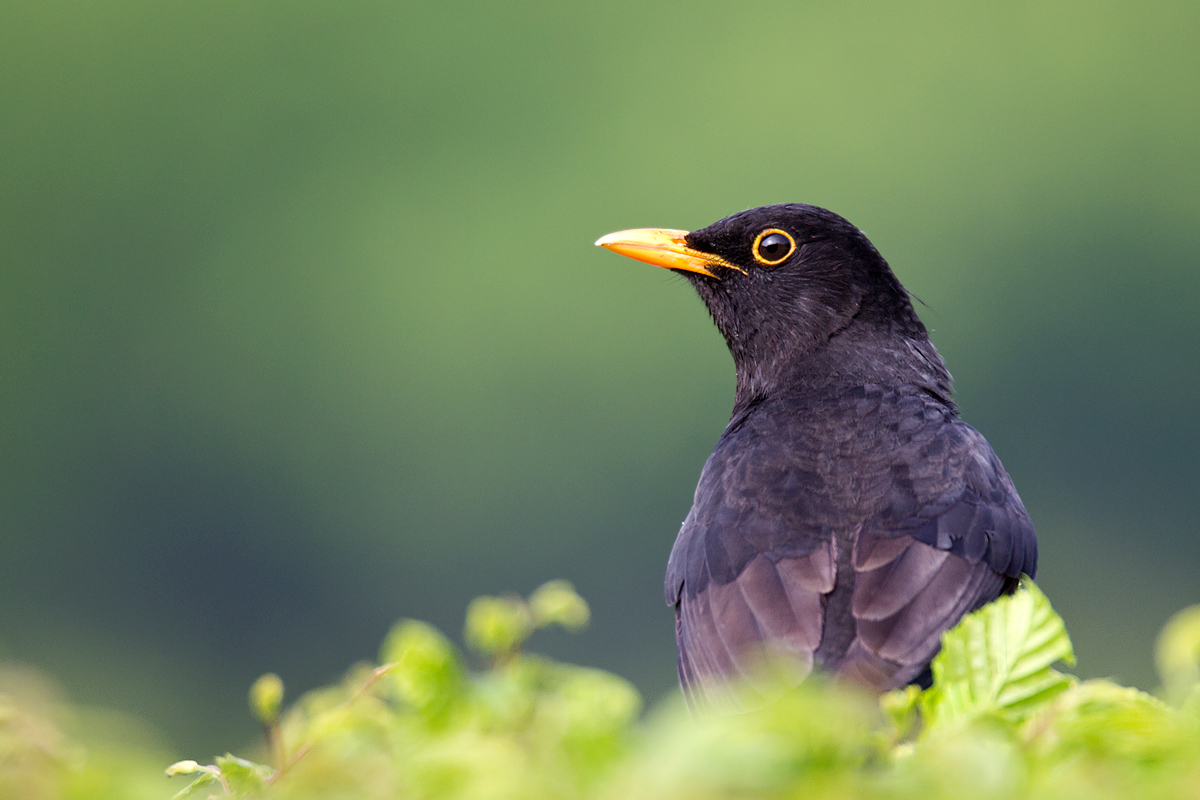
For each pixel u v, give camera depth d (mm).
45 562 44688
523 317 47906
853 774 2096
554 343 46938
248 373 48219
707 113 50031
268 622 42812
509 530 44031
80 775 2162
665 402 44781
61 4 50688
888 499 5441
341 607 43375
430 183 50469
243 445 47188
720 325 7441
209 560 44906
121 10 49688
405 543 44281
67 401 47844
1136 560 40406
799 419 5977
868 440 5754
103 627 42344
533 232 49000
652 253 7391
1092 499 42625
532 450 45344
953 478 5570
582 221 49031
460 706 2623
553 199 49375
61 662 40438
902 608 5039
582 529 43438
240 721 37750
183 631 42188
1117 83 48094
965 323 46500
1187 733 2314
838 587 5180
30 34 50500
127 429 47312
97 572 44438
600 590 41938
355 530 44781
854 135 49000
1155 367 45094
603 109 50844
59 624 42594
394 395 47250
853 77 49312
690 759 1974
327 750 2662
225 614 42688
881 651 4906
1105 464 43531
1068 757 2312
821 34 49938
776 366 7180
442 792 2186
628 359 45781
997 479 5773
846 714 2072
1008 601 2824
